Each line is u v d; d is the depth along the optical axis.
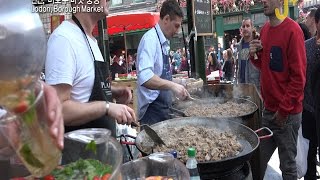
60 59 1.43
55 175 0.97
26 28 0.70
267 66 2.74
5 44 0.66
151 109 2.68
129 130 2.53
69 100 1.44
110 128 1.65
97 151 1.07
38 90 0.73
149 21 7.18
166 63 2.71
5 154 0.95
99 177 0.95
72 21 1.61
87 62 1.55
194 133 1.90
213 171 1.45
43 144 0.70
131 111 1.51
